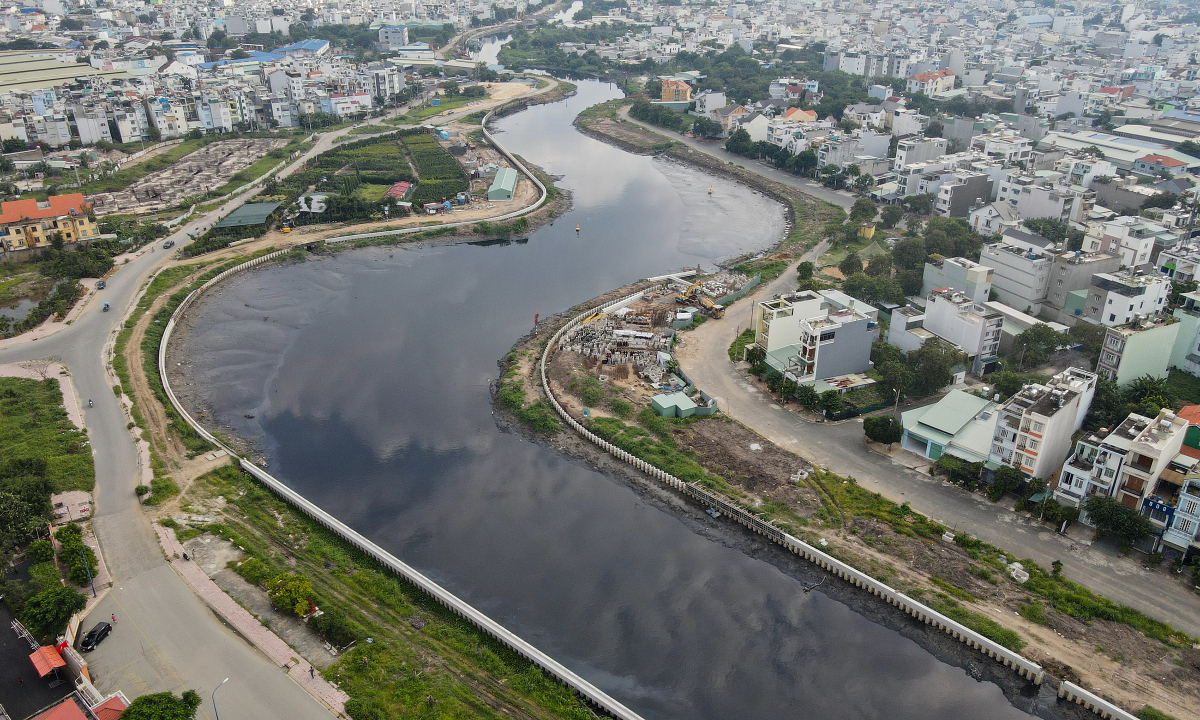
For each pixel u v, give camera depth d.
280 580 126.38
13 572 127.38
